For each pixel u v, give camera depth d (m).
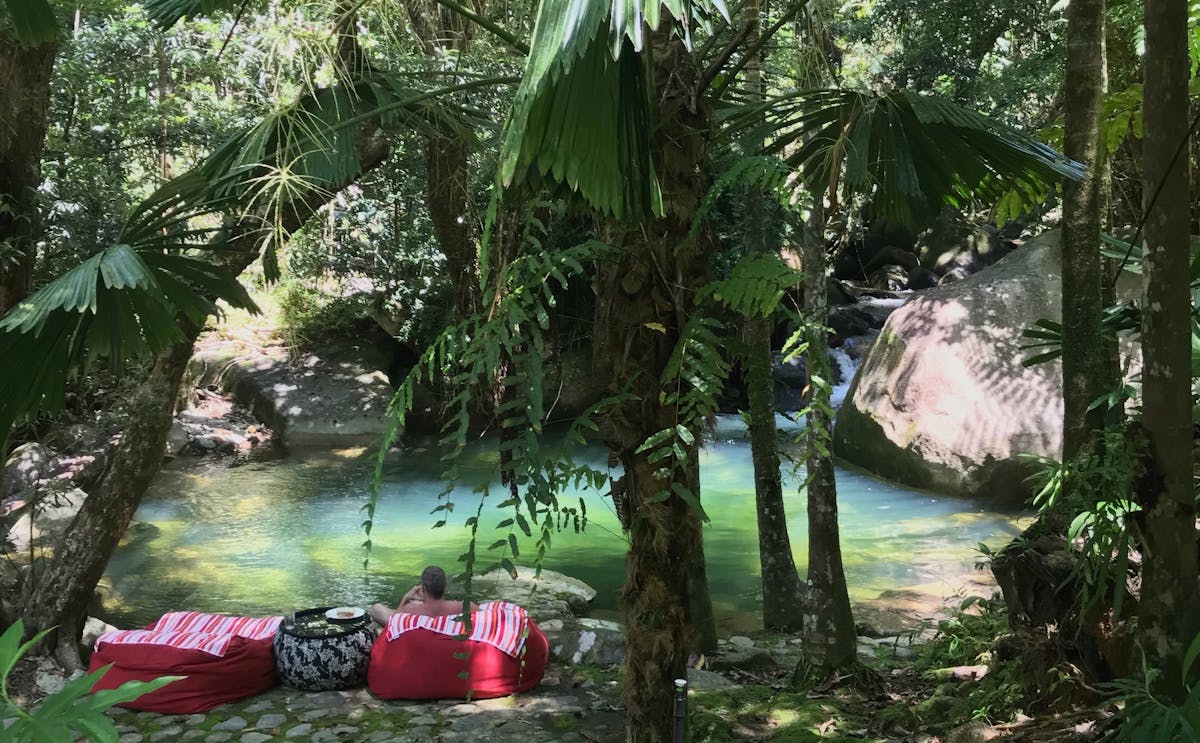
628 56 1.91
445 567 7.71
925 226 3.58
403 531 8.84
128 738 4.16
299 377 13.43
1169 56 2.19
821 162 3.49
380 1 4.01
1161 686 2.27
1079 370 3.47
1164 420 2.30
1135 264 3.50
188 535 8.66
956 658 4.86
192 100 7.84
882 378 10.39
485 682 4.59
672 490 2.27
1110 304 4.02
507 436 2.55
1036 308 10.00
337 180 3.67
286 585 7.27
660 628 2.48
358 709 4.47
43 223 6.61
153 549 8.19
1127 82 6.25
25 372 3.14
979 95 11.28
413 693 4.55
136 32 7.47
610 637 5.29
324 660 4.66
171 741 4.13
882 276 17.83
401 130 4.37
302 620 5.00
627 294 2.35
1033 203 3.66
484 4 4.90
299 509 9.67
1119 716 2.27
